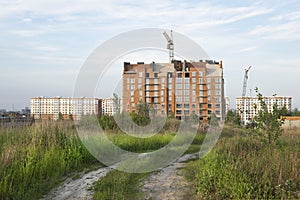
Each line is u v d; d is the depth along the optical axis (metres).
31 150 9.02
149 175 8.91
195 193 6.84
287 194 5.84
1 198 6.21
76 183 7.93
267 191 5.92
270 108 10.67
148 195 6.88
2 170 7.14
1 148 9.12
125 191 7.17
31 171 7.61
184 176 8.65
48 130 11.56
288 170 6.98
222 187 6.41
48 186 7.47
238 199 5.71
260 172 7.00
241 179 6.34
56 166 8.73
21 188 6.81
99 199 6.45
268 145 10.21
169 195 6.86
